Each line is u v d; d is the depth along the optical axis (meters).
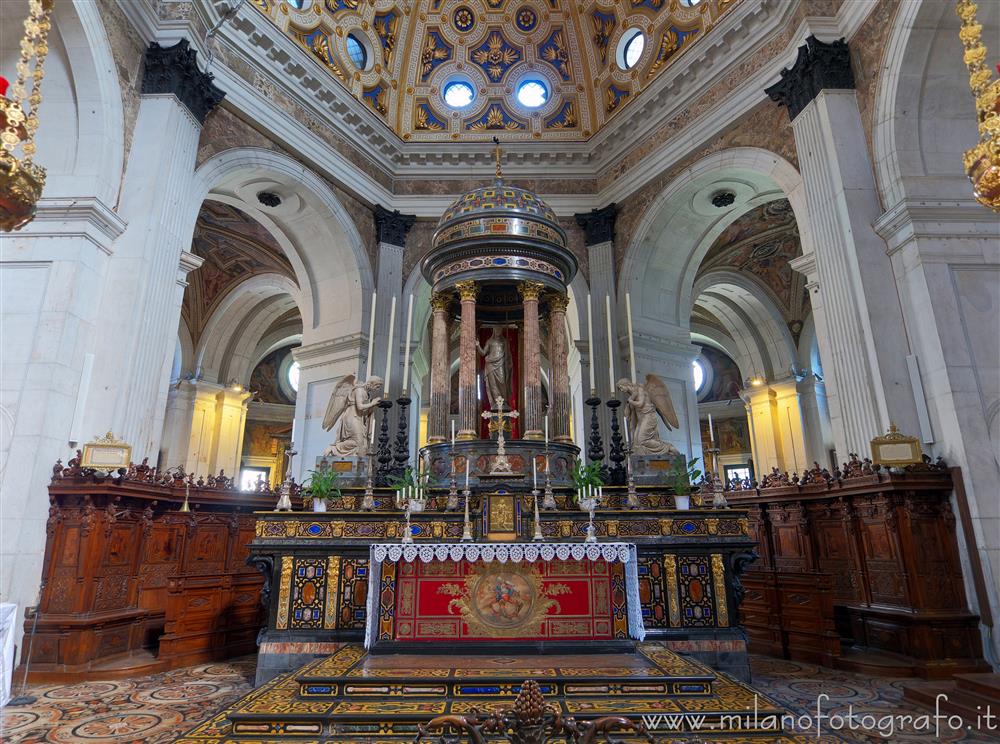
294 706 3.96
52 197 7.12
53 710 4.84
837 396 7.66
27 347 6.70
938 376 6.80
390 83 13.44
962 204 7.23
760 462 17.72
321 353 12.27
